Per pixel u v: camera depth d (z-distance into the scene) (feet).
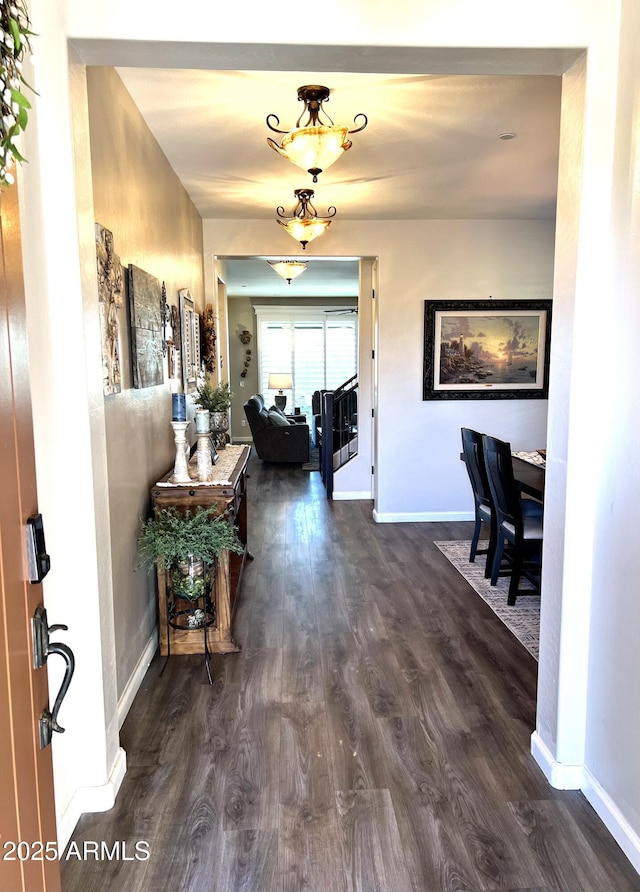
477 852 5.49
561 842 5.63
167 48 5.33
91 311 5.76
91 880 5.20
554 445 6.30
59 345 5.46
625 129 5.43
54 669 5.56
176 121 9.33
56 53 5.14
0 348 3.08
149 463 9.45
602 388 5.86
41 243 5.23
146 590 9.11
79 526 5.70
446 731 7.34
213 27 5.22
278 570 13.48
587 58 5.54
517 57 5.63
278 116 9.24
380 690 8.30
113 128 7.50
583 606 6.16
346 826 5.80
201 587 8.73
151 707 7.91
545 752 6.56
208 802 6.12
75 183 5.38
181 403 9.42
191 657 9.34
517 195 14.11
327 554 14.69
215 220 16.25
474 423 17.76
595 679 6.05
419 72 5.93
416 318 17.25
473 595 11.88
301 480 24.30
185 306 12.58
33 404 5.04
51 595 5.45
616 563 5.65
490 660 9.18
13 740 3.16
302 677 8.68
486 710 7.82
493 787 6.36
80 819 5.90
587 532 6.06
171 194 11.53
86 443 5.63
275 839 5.64
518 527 11.16
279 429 27.55
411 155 11.18
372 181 12.85
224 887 5.13
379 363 17.38
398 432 17.61
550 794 6.26
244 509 13.88
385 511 17.84
